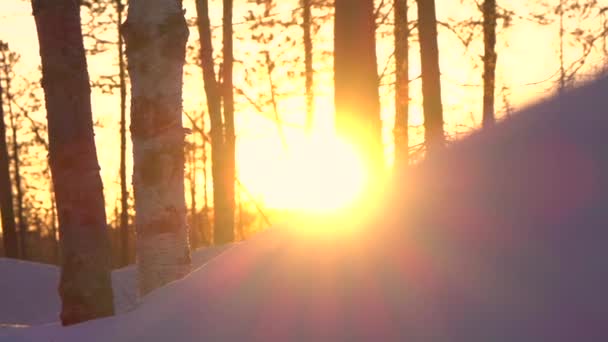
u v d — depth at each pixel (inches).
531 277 382.9
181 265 827.4
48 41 789.9
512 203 423.2
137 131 827.4
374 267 439.5
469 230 423.8
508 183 436.5
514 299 379.2
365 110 1077.1
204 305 510.9
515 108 489.1
